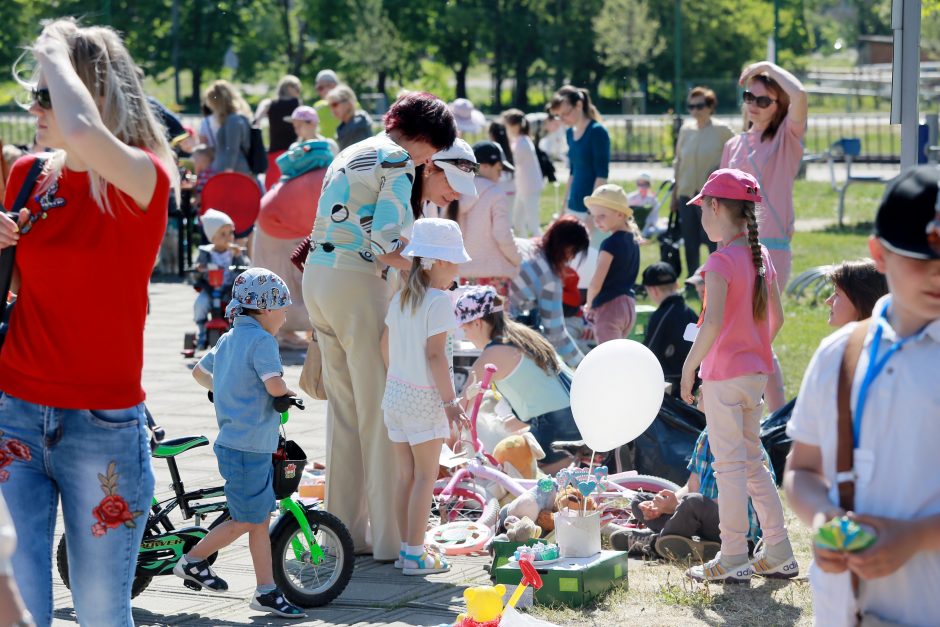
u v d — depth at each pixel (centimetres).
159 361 1248
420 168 658
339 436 663
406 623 559
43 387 387
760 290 590
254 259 1259
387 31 6894
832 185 2862
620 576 598
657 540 647
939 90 3356
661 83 7100
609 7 6078
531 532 624
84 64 386
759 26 7194
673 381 862
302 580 608
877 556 283
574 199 1435
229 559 669
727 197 592
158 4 6944
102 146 371
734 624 543
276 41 7325
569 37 6969
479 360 780
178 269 1861
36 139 391
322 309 638
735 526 598
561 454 781
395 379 625
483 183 1041
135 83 397
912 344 296
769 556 609
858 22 8394
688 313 874
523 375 781
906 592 296
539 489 680
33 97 391
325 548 601
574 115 1415
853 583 301
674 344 866
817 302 1502
